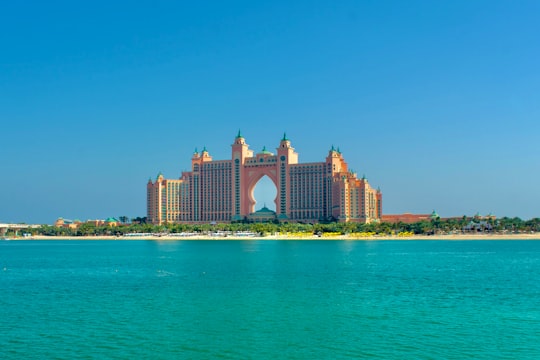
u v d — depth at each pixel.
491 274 165.88
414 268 187.25
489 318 93.38
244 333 83.12
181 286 135.12
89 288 132.88
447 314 96.69
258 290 127.06
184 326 87.62
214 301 110.69
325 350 74.56
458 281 145.50
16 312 99.94
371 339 79.69
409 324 88.75
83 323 90.00
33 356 72.25
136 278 155.62
